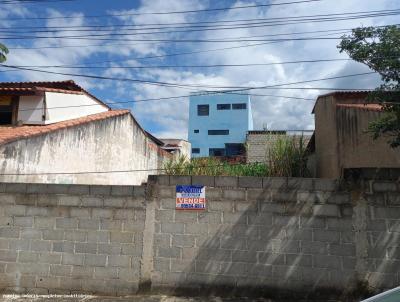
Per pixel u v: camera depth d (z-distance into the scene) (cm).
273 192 649
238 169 923
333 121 945
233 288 637
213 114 3888
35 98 1215
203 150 3838
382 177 630
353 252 621
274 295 627
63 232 682
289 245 635
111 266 664
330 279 620
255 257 639
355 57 609
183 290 645
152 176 676
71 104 1313
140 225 667
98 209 680
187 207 662
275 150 827
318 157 1087
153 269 654
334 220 632
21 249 687
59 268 674
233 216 652
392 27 601
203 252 649
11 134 934
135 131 1573
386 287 608
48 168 1006
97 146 1270
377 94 619
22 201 699
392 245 615
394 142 635
